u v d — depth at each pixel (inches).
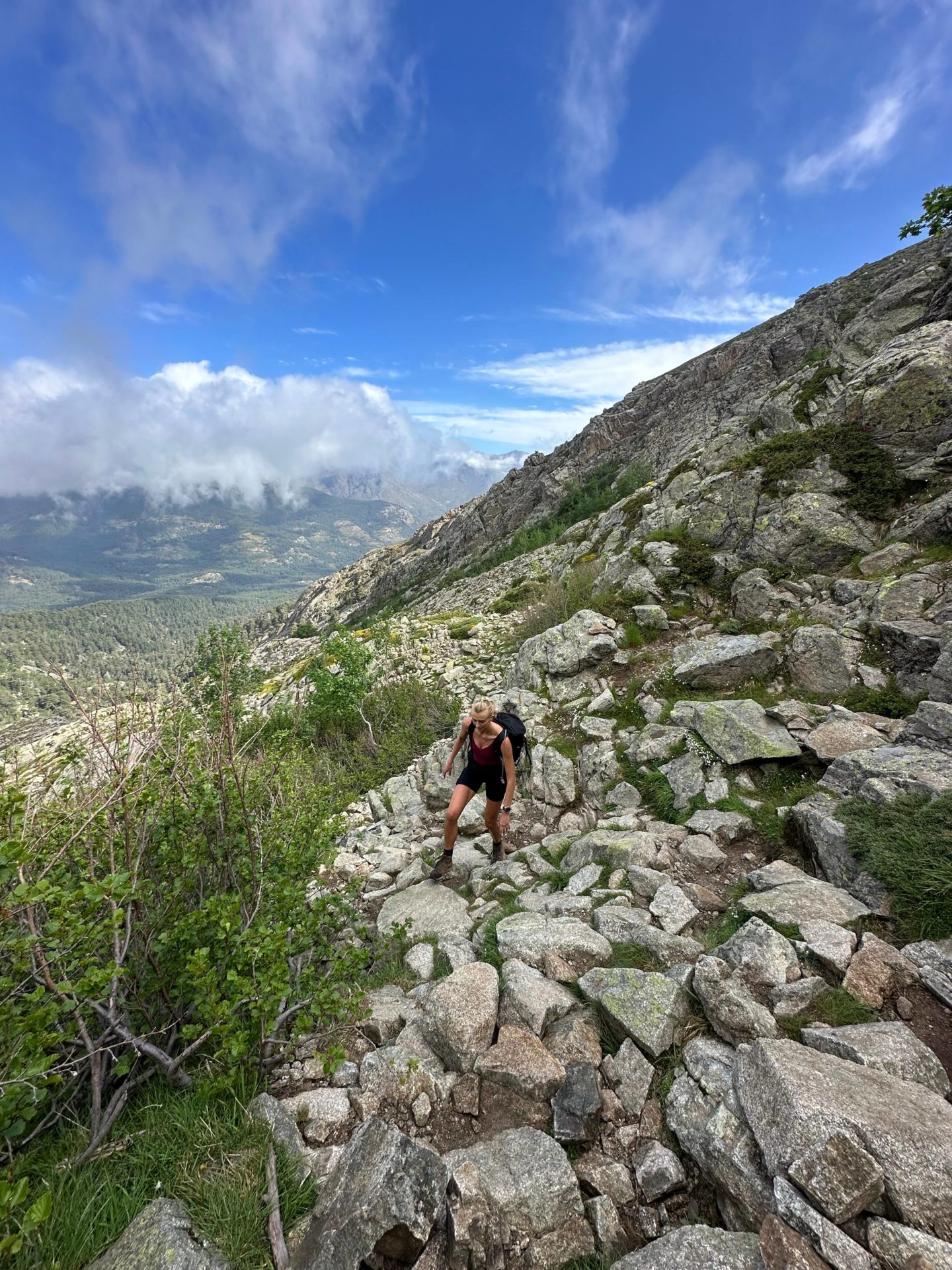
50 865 119.5
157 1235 91.4
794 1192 90.7
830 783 224.5
